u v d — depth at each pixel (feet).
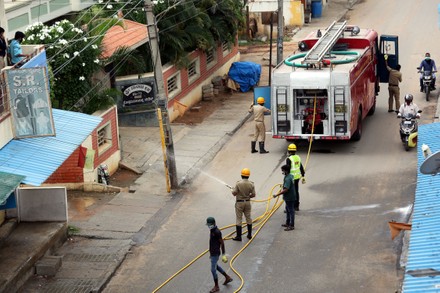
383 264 72.08
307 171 97.71
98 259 75.36
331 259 73.82
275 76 100.68
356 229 80.18
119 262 75.00
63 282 70.85
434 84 128.88
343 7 202.08
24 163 73.00
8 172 70.28
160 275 72.54
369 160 100.58
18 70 76.48
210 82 137.49
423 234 57.00
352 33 115.24
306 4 188.85
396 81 118.93
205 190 93.56
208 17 129.70
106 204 88.63
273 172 98.27
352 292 67.31
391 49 120.57
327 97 100.12
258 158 103.91
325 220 82.89
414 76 138.72
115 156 100.68
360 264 72.38
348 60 103.14
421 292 48.39
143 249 77.97
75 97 98.02
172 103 121.08
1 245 74.28
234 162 102.99
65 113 86.38
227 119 122.31
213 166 102.01
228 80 137.28
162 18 119.44
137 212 86.58
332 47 108.47
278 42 127.75
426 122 114.11
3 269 69.21
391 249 75.05
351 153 103.76
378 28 176.55
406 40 164.04
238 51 155.02
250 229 78.54
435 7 191.72
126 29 117.39
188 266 73.82
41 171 71.82
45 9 122.72
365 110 111.55
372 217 82.89
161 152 106.83
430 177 67.77
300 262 73.51
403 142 103.50
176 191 93.04
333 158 102.06
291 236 79.30
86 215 85.40
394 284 68.18
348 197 88.99
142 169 100.73
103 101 99.14
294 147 84.28
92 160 88.28
